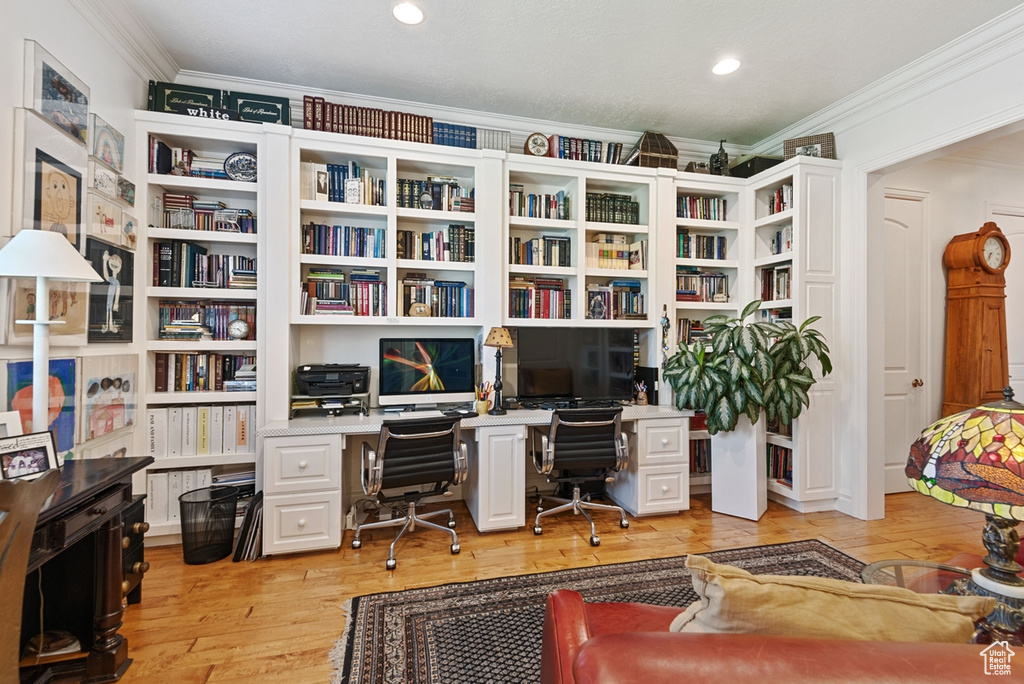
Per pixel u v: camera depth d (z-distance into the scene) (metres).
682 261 3.56
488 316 3.15
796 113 3.39
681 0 2.20
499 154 3.14
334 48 2.62
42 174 1.80
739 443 3.14
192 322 2.77
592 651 0.61
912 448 1.16
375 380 3.30
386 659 1.68
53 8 1.90
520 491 2.87
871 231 3.14
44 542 1.24
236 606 2.03
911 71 2.74
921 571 1.55
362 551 2.59
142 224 2.58
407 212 3.02
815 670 0.55
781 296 3.37
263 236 2.75
